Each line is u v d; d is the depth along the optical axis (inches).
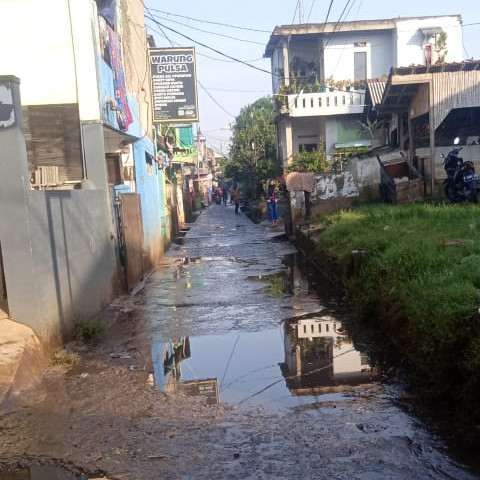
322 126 1001.5
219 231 989.2
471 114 635.5
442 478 134.9
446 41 1027.3
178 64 629.3
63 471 149.5
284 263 545.6
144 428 173.2
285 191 781.3
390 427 165.5
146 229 522.3
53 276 261.1
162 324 314.5
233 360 246.1
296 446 155.8
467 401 162.9
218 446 158.4
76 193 304.7
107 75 398.0
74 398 201.9
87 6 358.9
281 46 1091.9
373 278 286.0
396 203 586.6
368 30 1029.8
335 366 229.5
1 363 207.2
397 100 665.6
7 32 361.4
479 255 236.4
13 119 233.6
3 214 236.7
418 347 200.4
